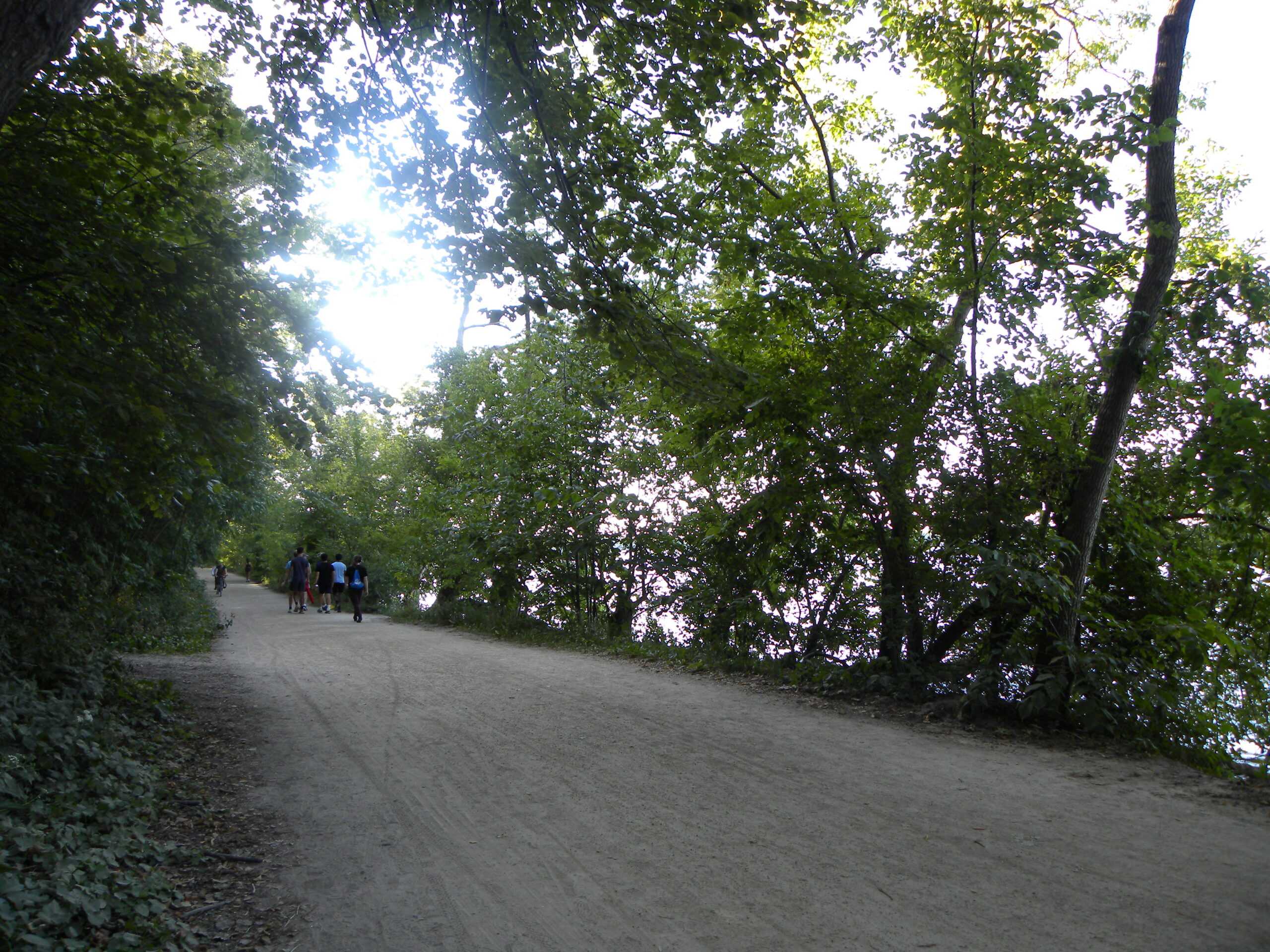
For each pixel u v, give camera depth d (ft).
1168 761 23.44
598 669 39.65
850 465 32.22
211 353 25.54
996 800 19.33
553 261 25.45
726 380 27.55
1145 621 30.66
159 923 12.66
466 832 17.39
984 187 31.09
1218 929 12.72
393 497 93.81
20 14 14.83
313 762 22.93
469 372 68.54
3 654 23.65
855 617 35.76
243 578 243.81
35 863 13.79
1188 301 31.37
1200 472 24.21
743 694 32.99
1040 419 31.17
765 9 28.91
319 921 13.30
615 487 52.26
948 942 12.39
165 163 25.86
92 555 39.83
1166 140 28.55
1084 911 13.37
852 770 21.98
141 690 28.32
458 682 35.88
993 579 28.02
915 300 31.35
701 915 13.42
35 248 22.30
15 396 22.63
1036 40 32.73
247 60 30.32
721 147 31.50
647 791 20.13
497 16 26.84
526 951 12.32
